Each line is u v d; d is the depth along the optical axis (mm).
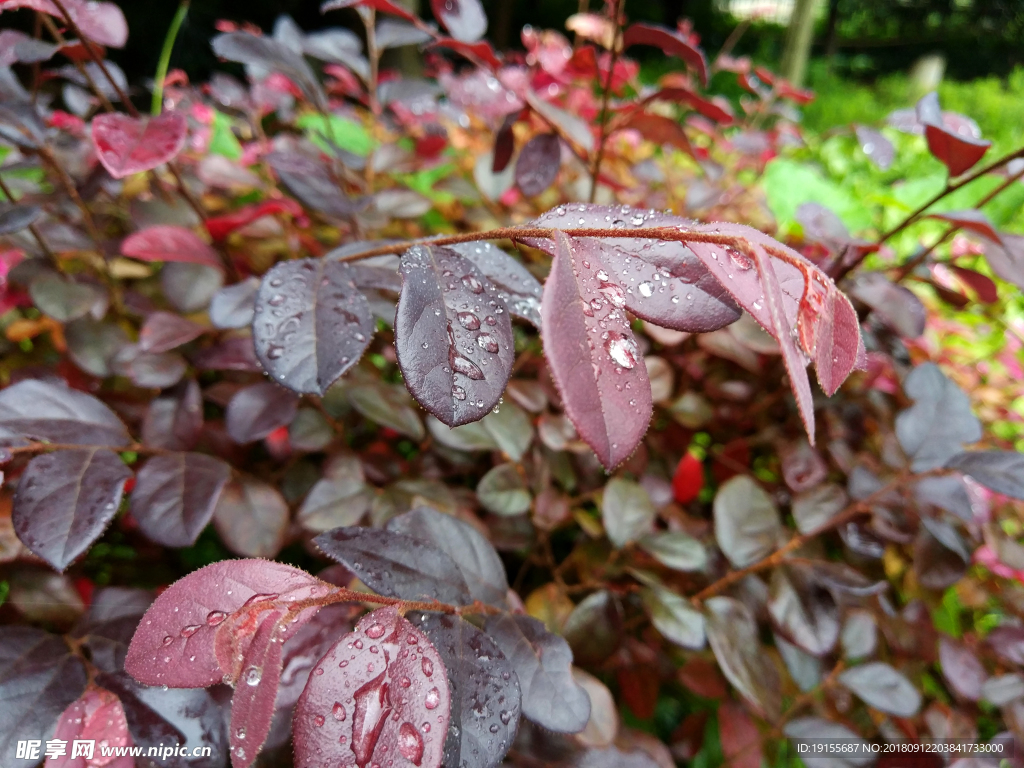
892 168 794
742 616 195
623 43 220
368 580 132
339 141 453
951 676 216
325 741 101
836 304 109
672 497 259
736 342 263
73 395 175
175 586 114
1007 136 1395
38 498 151
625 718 247
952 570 217
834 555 274
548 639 150
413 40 307
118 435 175
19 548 180
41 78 241
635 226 128
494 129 425
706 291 118
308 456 269
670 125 247
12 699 148
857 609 230
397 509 208
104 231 299
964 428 211
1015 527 306
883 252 330
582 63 310
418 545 144
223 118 426
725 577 212
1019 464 192
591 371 102
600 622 188
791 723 200
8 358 275
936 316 361
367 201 232
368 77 305
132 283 304
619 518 210
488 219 324
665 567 234
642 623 243
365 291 215
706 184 329
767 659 189
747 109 457
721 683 226
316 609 112
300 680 150
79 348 223
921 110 208
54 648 159
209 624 112
